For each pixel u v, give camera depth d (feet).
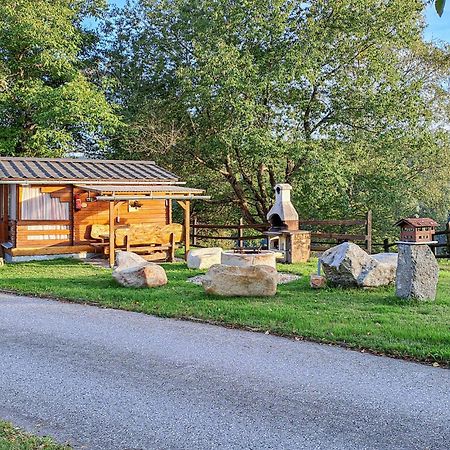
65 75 79.00
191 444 13.62
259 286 32.04
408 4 67.51
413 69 80.79
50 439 13.66
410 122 68.80
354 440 13.83
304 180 69.56
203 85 67.77
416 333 23.15
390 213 80.48
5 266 47.67
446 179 83.92
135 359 20.83
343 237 54.19
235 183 81.87
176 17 79.41
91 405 16.20
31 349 22.24
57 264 49.29
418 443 13.69
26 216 51.67
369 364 20.04
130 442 13.78
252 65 65.41
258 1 66.90
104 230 54.49
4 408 16.05
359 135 71.31
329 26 68.90
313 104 71.67
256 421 14.99
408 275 30.04
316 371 19.30
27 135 78.64
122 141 79.36
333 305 29.37
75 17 86.89
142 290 34.63
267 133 65.72
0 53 77.71
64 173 53.83
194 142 77.77
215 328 25.64
